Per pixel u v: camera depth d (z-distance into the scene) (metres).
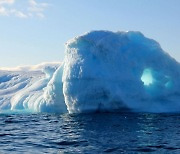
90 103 31.48
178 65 34.69
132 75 32.09
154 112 31.62
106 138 15.82
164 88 32.94
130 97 31.45
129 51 33.38
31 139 15.77
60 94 34.72
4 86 55.66
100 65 32.00
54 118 28.38
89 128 20.05
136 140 15.20
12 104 45.53
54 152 12.41
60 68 35.72
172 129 19.25
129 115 28.75
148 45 35.03
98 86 30.88
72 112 33.03
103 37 33.12
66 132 18.44
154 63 33.53
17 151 12.57
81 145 13.91
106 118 26.27
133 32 35.34
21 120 27.34
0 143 14.52
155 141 14.95
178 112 31.77
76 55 33.19
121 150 12.83
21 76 58.31
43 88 40.75
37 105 38.22
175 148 13.31
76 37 33.41
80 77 31.36
